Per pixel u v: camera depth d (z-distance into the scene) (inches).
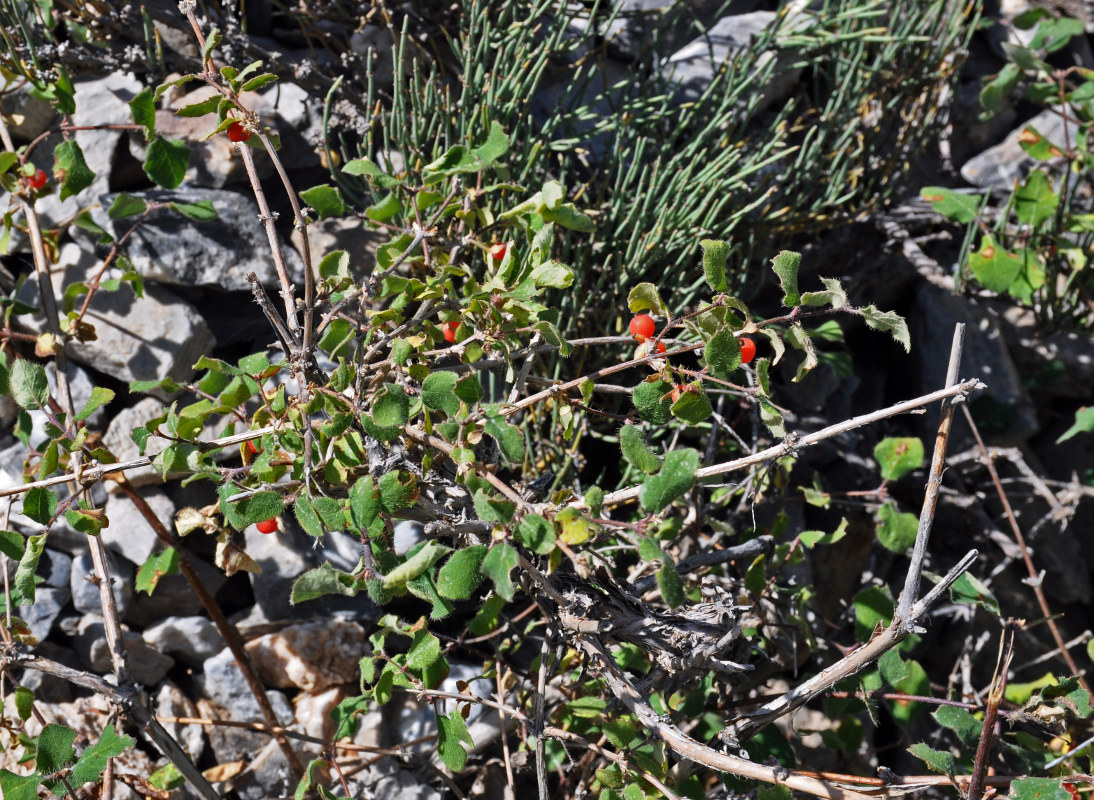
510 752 88.7
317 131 97.3
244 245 91.4
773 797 60.1
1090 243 122.3
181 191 91.6
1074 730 92.7
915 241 123.5
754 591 72.4
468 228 77.1
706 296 100.0
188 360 89.4
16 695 69.4
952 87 129.4
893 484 116.4
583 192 98.0
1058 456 135.9
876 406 127.0
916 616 57.1
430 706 87.8
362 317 71.5
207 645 88.2
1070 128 138.6
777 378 115.6
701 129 107.9
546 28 110.3
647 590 69.3
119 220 88.3
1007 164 135.3
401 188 86.0
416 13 100.8
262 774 84.7
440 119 93.5
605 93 101.0
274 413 62.8
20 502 86.0
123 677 69.4
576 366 95.9
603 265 96.3
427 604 93.7
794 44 107.1
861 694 76.0
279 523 70.0
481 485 54.8
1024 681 121.7
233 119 63.6
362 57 100.0
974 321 127.3
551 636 66.2
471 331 66.2
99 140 94.2
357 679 89.3
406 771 85.3
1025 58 115.2
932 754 60.9
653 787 65.9
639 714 60.5
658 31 108.3
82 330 81.8
